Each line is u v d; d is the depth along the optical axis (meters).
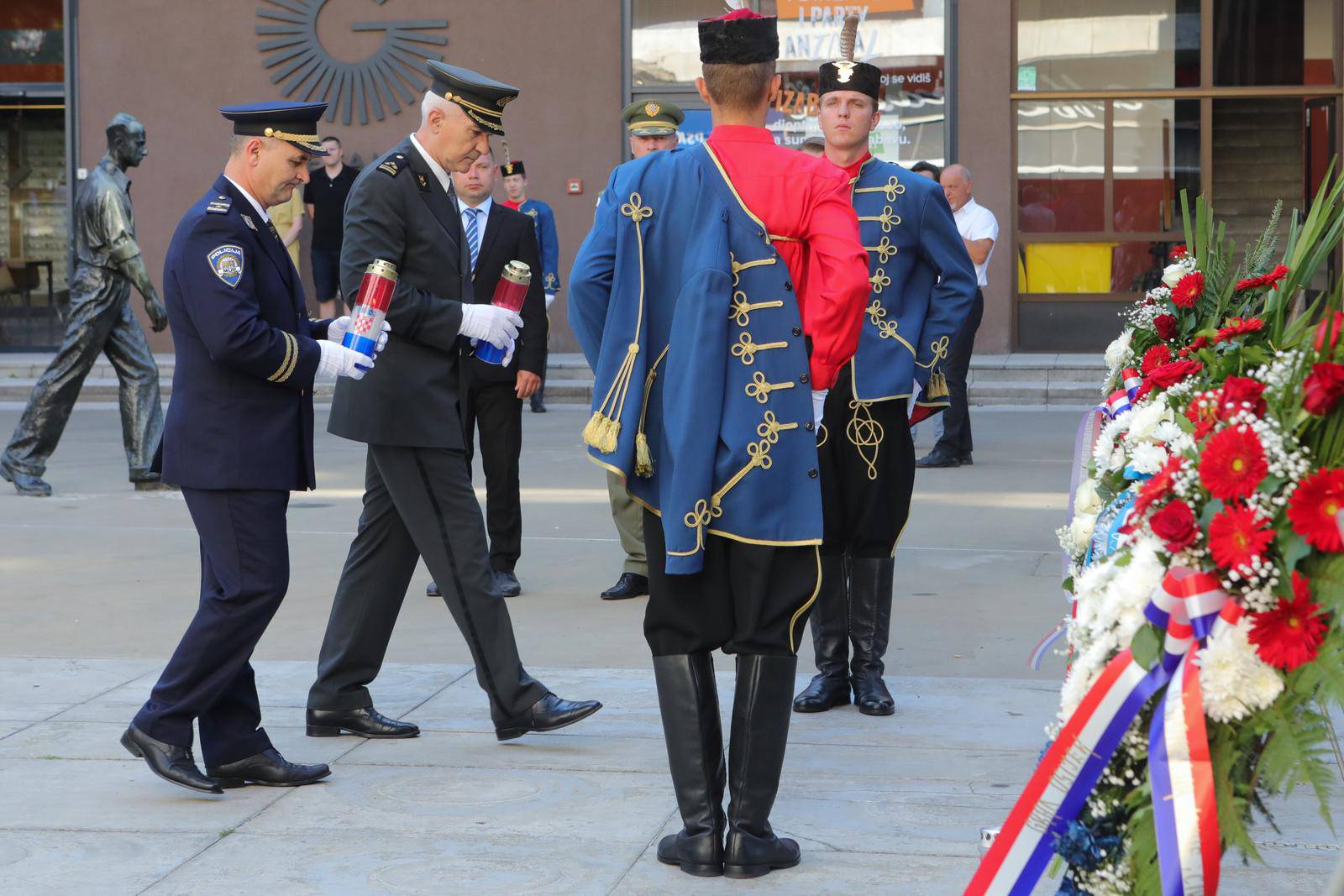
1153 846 5.44
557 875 7.54
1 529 17.81
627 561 14.17
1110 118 33.97
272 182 8.81
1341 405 5.29
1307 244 6.33
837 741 9.73
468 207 13.89
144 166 35.25
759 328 7.44
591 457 7.58
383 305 8.93
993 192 33.62
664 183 7.61
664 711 7.68
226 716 8.91
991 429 26.38
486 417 14.23
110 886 7.43
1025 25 33.91
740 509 7.43
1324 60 33.41
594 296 7.61
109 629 12.98
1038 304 34.34
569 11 34.16
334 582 14.87
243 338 8.45
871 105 10.55
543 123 34.44
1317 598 5.15
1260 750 5.45
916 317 10.52
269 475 8.66
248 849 7.93
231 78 34.94
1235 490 5.23
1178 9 33.66
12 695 10.89
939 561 15.50
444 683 11.27
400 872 7.60
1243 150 33.94
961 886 7.32
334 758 9.49
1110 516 6.50
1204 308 7.54
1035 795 5.66
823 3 33.47
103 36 35.22
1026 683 11.09
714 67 7.66
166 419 8.82
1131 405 7.38
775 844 7.58
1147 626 5.41
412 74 34.47
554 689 11.02
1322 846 7.75
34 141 36.56
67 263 36.66
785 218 7.49
